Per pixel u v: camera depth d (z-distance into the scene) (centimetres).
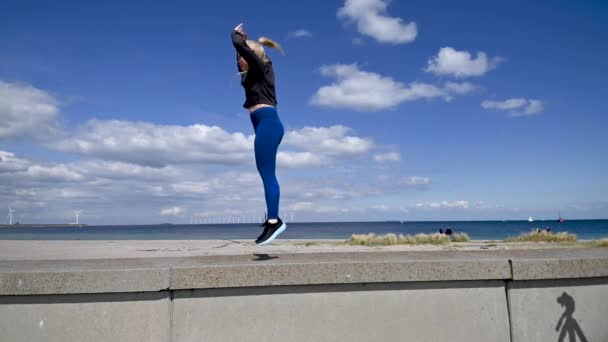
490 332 385
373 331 374
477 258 402
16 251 2336
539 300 392
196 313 363
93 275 349
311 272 365
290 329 367
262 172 472
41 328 350
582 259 390
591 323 395
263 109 476
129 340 354
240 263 385
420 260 385
